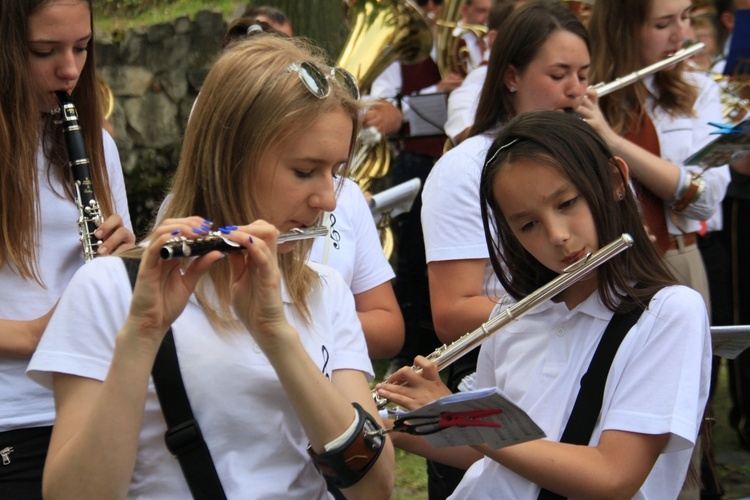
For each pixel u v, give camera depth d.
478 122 3.30
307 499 1.91
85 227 2.65
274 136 1.85
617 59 3.76
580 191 2.19
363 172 4.27
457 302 3.10
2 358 2.46
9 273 2.54
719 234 4.71
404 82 5.80
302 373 1.77
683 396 2.08
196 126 1.93
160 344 1.78
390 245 4.07
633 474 2.07
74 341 1.81
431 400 2.18
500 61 3.24
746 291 4.68
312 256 3.03
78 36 2.60
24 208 2.52
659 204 3.65
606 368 2.15
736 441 4.74
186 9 6.44
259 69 1.88
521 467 2.07
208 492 1.80
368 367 2.07
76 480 1.68
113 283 1.85
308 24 6.67
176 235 1.67
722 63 5.47
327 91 1.89
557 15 3.23
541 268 2.37
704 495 3.38
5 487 2.45
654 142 3.76
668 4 3.67
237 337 1.87
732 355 2.53
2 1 2.48
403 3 4.57
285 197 1.88
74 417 1.77
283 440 1.88
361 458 1.84
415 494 4.17
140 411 1.70
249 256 1.74
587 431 2.14
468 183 3.12
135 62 6.37
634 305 2.17
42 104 2.66
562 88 3.21
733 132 3.29
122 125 6.36
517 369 2.31
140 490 1.83
